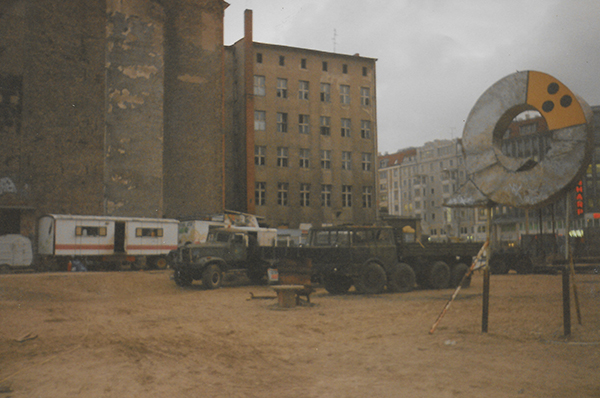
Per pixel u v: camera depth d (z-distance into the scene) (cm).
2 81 2828
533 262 2734
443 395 475
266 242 3069
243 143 4628
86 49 3191
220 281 1955
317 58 5038
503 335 804
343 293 1681
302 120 4903
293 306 1276
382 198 11938
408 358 650
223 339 833
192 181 3731
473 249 1919
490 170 852
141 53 3456
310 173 4869
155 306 1375
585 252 2914
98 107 3212
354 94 5197
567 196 804
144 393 512
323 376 571
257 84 4722
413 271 1722
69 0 3130
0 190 2781
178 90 3741
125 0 3400
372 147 5247
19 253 2773
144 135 3425
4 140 2817
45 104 2989
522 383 514
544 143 7175
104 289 1878
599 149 6384
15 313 1218
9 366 646
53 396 504
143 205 3375
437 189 10544
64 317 1152
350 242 1605
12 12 2889
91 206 3127
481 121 864
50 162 2984
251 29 4672
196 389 526
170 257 2102
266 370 611
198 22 3881
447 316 1063
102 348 763
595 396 467
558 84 766
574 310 1143
